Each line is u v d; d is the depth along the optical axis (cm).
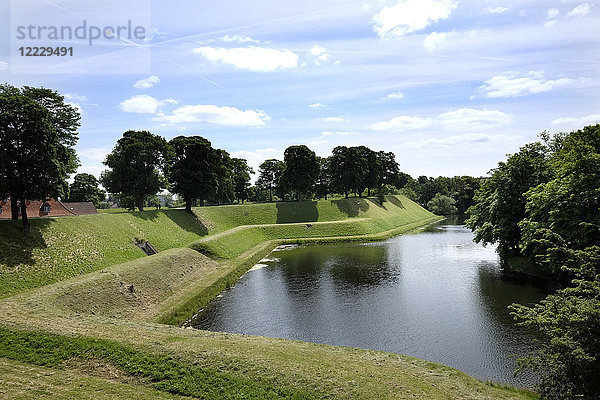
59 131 3606
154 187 5503
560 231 2797
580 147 2911
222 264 4300
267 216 7969
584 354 1096
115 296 2606
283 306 2934
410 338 2264
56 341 1669
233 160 10662
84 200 7956
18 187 2883
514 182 4016
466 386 1537
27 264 2784
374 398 1311
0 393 1269
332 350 1812
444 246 5897
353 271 4128
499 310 2711
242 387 1370
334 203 9025
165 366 1504
